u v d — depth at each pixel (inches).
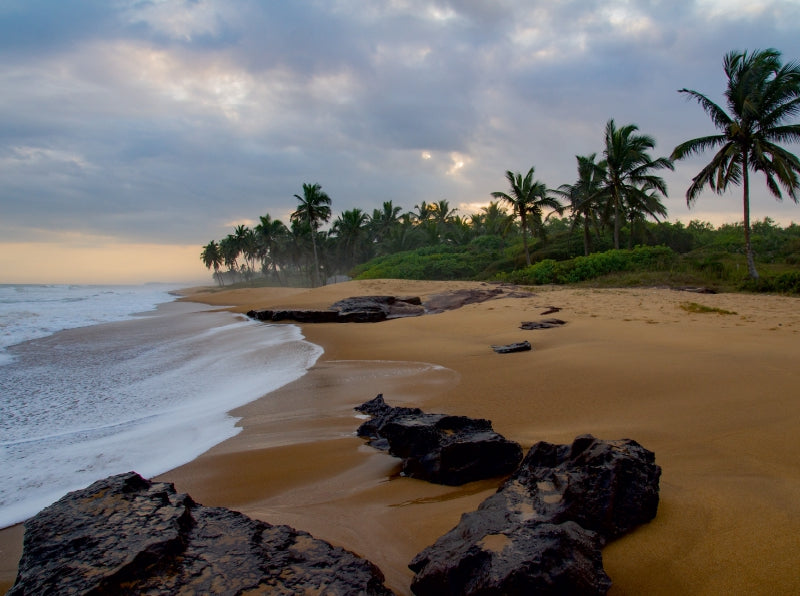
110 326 822.5
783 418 189.8
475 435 176.7
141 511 112.5
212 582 91.0
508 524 109.0
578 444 140.3
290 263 3373.5
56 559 95.3
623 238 1528.1
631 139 1286.9
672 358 307.7
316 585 92.0
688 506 127.3
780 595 90.9
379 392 309.4
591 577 91.8
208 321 886.4
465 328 552.7
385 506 150.3
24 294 2287.2
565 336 429.1
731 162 884.0
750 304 569.6
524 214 1485.0
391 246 2645.2
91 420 279.0
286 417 269.9
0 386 368.5
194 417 278.4
